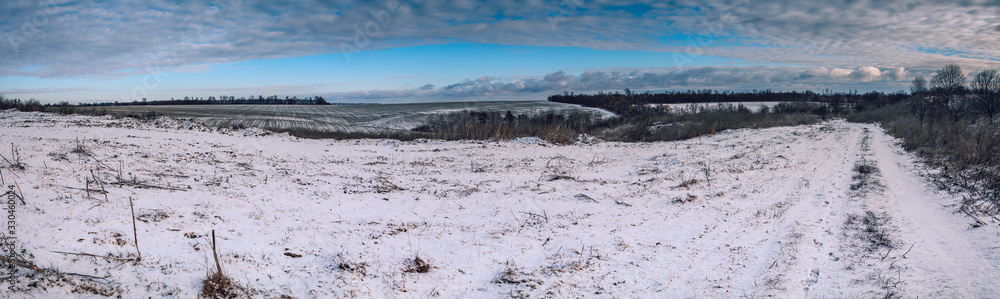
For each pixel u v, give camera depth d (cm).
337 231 588
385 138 2148
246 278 406
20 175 730
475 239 588
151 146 1327
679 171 1231
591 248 557
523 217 718
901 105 4400
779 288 435
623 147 1836
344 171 1145
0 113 2023
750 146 1838
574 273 470
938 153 1454
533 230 640
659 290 433
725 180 1094
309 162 1284
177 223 555
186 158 1178
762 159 1452
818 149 1761
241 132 2053
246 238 523
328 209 718
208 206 663
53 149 1049
